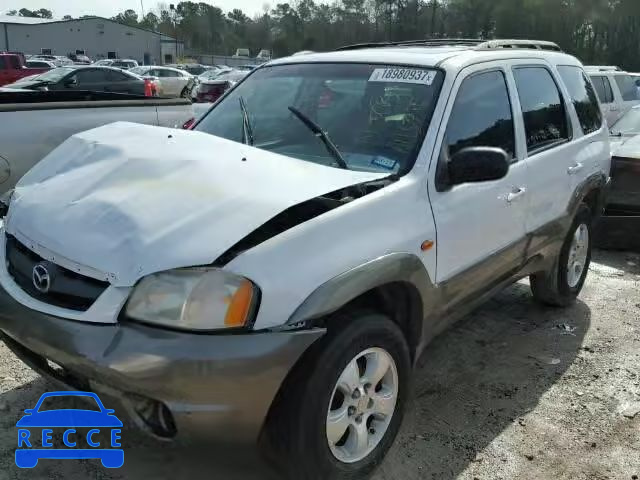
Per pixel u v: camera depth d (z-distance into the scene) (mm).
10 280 2666
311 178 2686
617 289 5570
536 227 4051
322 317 2432
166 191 2527
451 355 4172
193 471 2855
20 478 2756
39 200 2748
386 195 2773
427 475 2924
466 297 3441
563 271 4758
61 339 2291
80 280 2391
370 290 2715
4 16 71938
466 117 3377
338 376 2490
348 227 2559
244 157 2818
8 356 3787
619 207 6551
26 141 5223
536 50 4480
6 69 23859
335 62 3730
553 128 4328
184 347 2150
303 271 2355
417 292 2916
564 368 4039
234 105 3877
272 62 4109
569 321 4801
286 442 2426
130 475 2814
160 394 2160
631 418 3477
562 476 2965
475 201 3301
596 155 4844
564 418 3455
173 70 29625
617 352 4289
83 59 63344
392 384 2848
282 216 2559
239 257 2262
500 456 3094
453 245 3152
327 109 3484
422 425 3328
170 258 2242
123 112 5891
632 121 7910
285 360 2250
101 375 2207
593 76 12273
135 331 2217
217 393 2166
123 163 2777
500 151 2924
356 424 2701
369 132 3254
